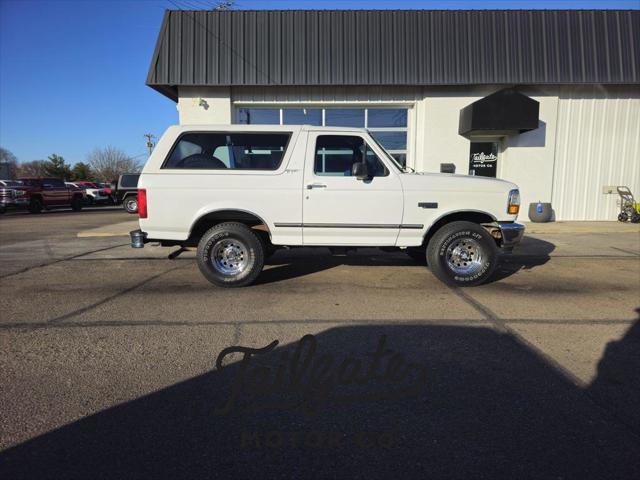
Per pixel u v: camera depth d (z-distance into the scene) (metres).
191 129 5.75
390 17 11.70
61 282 6.17
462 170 12.44
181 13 11.70
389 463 2.30
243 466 2.28
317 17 11.70
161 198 5.69
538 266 7.20
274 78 11.62
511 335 4.07
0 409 2.81
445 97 12.16
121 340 3.96
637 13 11.80
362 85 11.77
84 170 65.94
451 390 3.05
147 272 6.82
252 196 5.71
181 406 2.85
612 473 2.21
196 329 4.23
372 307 4.93
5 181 21.72
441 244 5.77
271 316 4.62
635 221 12.19
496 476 2.19
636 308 4.91
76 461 2.31
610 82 11.60
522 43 11.62
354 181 5.73
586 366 3.43
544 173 12.43
